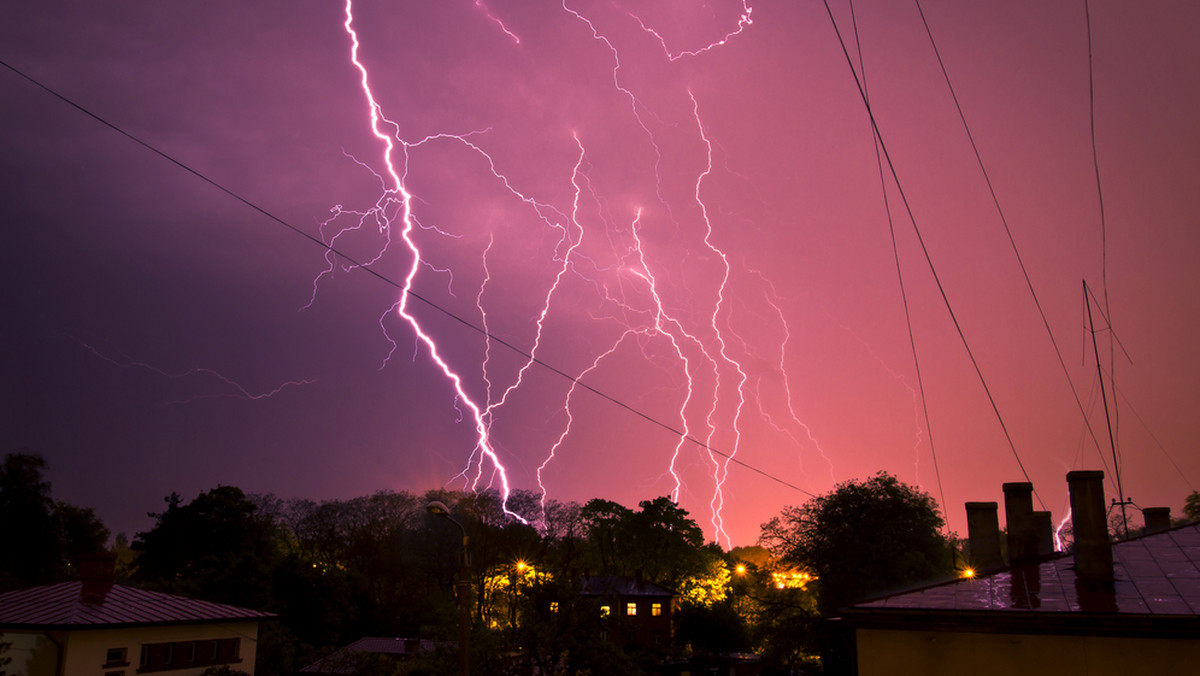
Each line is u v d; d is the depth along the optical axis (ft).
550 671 93.35
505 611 197.47
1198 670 37.78
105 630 86.74
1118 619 38.78
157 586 165.89
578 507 256.32
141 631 90.99
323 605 175.73
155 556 201.87
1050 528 59.11
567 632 92.68
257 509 217.97
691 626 188.03
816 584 156.25
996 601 42.88
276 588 175.94
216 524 204.44
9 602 91.66
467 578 60.44
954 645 41.81
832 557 144.66
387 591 221.46
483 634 94.07
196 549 201.46
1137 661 38.70
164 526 204.54
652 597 208.85
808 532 151.12
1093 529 45.50
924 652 42.22
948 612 41.81
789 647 144.25
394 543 233.35
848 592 138.82
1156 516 61.67
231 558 174.81
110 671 86.74
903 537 142.31
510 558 215.72
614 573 248.32
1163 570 45.29
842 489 153.17
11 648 83.87
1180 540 50.85
